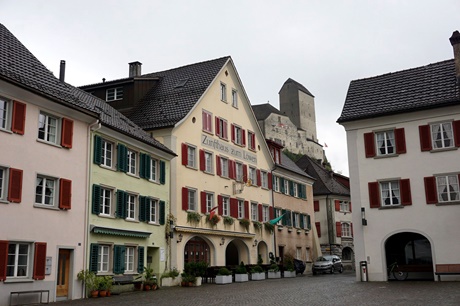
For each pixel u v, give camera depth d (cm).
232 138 3703
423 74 3042
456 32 2953
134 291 2381
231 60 3750
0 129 1792
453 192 2689
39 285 1878
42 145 1969
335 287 2383
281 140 12188
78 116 2173
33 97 1936
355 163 2936
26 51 2244
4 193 1789
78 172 2153
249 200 3816
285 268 3759
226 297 1972
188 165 3158
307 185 4978
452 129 2739
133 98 3397
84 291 2094
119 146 2456
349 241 5697
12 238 1786
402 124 2859
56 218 2000
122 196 2436
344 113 3016
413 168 2788
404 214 2767
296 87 13925
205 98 3428
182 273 2834
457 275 2603
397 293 1977
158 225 2778
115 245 2356
